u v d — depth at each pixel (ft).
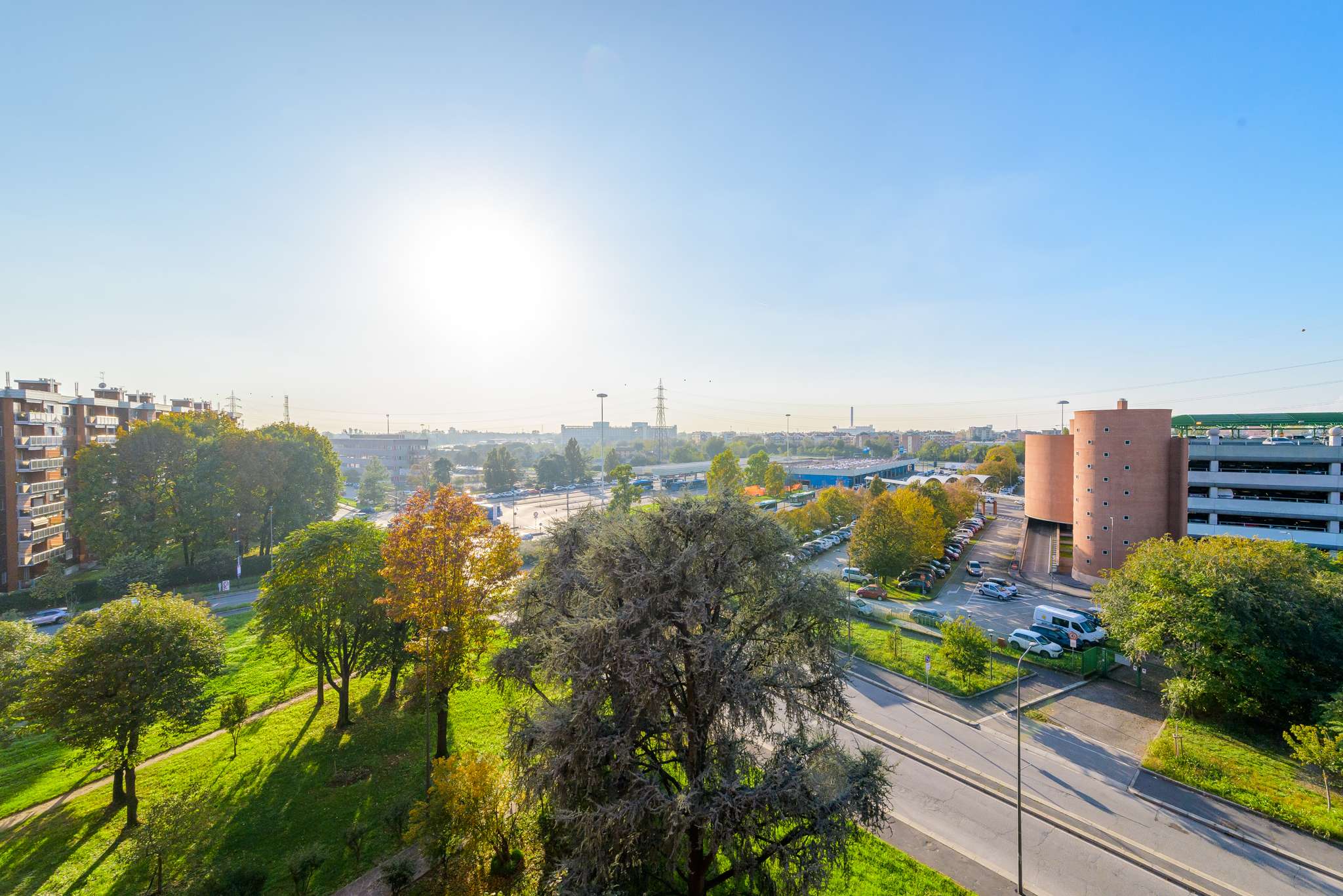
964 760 75.97
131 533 181.27
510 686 83.61
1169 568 89.92
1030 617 134.00
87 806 69.77
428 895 53.98
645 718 47.01
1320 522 139.64
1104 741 80.64
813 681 52.21
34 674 68.23
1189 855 57.93
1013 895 52.31
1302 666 79.56
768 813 42.78
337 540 87.45
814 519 214.28
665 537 52.31
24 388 203.41
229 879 50.62
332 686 88.94
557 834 54.03
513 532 87.71
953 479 341.41
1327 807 63.16
